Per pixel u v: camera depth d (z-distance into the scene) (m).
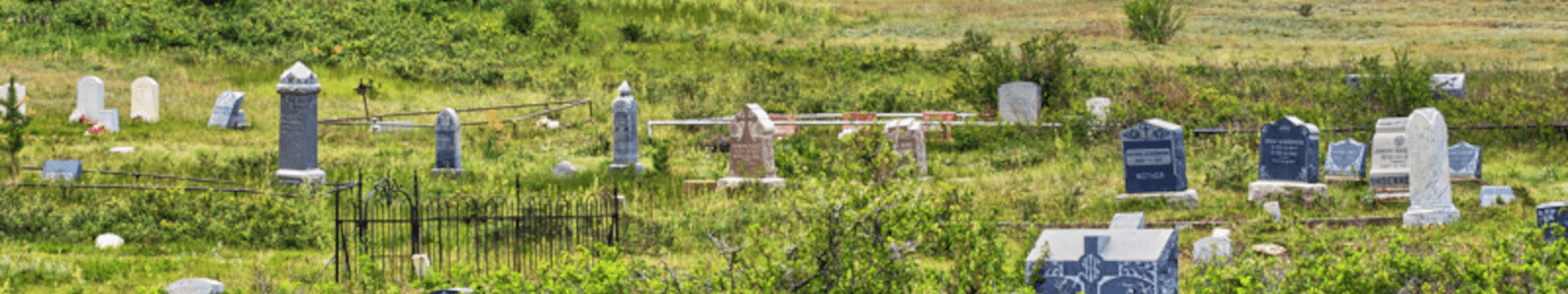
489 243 18.16
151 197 19.73
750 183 23.39
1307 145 22.23
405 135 32.31
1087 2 69.81
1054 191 23.19
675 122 33.00
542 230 18.09
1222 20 64.25
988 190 23.53
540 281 12.39
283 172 24.25
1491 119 30.81
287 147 24.30
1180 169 22.05
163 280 15.33
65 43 44.75
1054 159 27.84
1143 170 22.16
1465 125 30.38
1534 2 67.62
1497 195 21.23
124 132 30.86
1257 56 51.12
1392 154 22.47
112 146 28.81
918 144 26.56
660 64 49.16
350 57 45.62
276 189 23.33
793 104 38.31
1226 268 11.59
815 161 15.33
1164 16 57.00
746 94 39.88
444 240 18.41
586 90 40.84
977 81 38.00
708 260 16.91
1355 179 24.17
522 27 54.53
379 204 19.98
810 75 46.94
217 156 26.91
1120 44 55.06
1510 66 45.34
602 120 36.56
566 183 24.58
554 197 22.45
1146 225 19.81
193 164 25.67
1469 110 32.03
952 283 11.60
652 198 22.66
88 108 31.77
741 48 53.31
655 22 59.25
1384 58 50.72
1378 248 16.36
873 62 49.09
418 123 33.16
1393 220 19.80
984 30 60.62
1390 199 21.70
